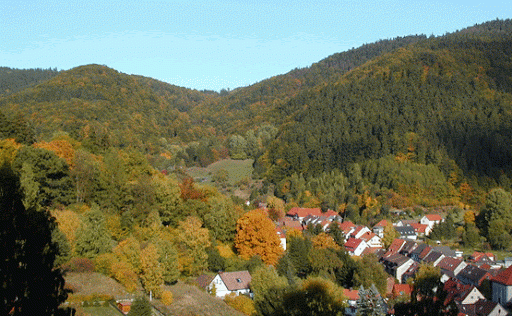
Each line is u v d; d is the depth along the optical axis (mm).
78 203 75250
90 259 63000
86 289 55562
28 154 70375
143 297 49969
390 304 68438
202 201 95688
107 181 80875
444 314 36750
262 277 65812
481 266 103750
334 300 59219
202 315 59531
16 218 23609
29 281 23391
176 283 71000
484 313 75125
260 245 85625
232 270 80438
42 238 24312
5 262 22781
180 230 80125
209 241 82312
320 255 91062
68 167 77625
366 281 82375
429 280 37938
